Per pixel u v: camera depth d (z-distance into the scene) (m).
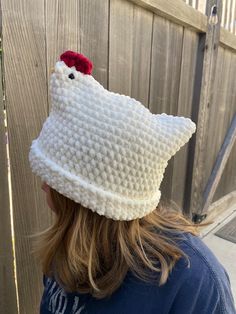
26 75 1.22
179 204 2.67
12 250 1.34
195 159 2.68
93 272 0.74
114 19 1.61
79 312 0.79
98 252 0.73
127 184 0.69
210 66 2.53
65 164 0.68
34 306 1.51
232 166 3.74
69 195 0.67
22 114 1.24
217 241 2.93
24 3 1.16
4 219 1.27
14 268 1.36
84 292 0.77
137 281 0.72
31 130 1.28
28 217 1.36
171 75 2.20
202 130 2.64
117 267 0.73
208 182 3.09
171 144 0.71
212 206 3.32
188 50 2.32
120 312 0.73
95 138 0.66
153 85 2.04
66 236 0.74
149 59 1.94
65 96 0.69
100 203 0.66
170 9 1.92
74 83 0.70
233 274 2.47
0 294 1.33
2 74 1.14
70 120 0.68
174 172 2.50
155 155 0.70
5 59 1.14
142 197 0.72
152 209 0.76
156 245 0.74
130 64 1.79
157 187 0.76
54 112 0.72
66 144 0.68
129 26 1.72
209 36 2.43
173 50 2.15
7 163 1.23
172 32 2.10
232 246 2.87
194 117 2.56
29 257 1.42
